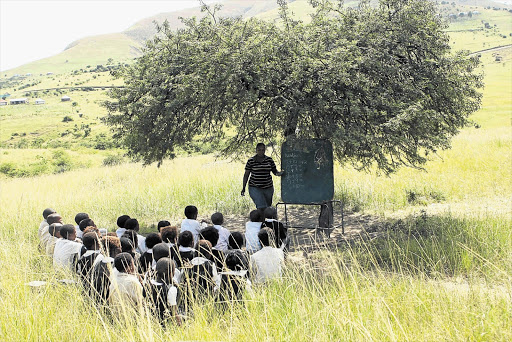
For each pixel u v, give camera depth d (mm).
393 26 9773
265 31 9820
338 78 8477
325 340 4277
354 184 13664
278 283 5582
